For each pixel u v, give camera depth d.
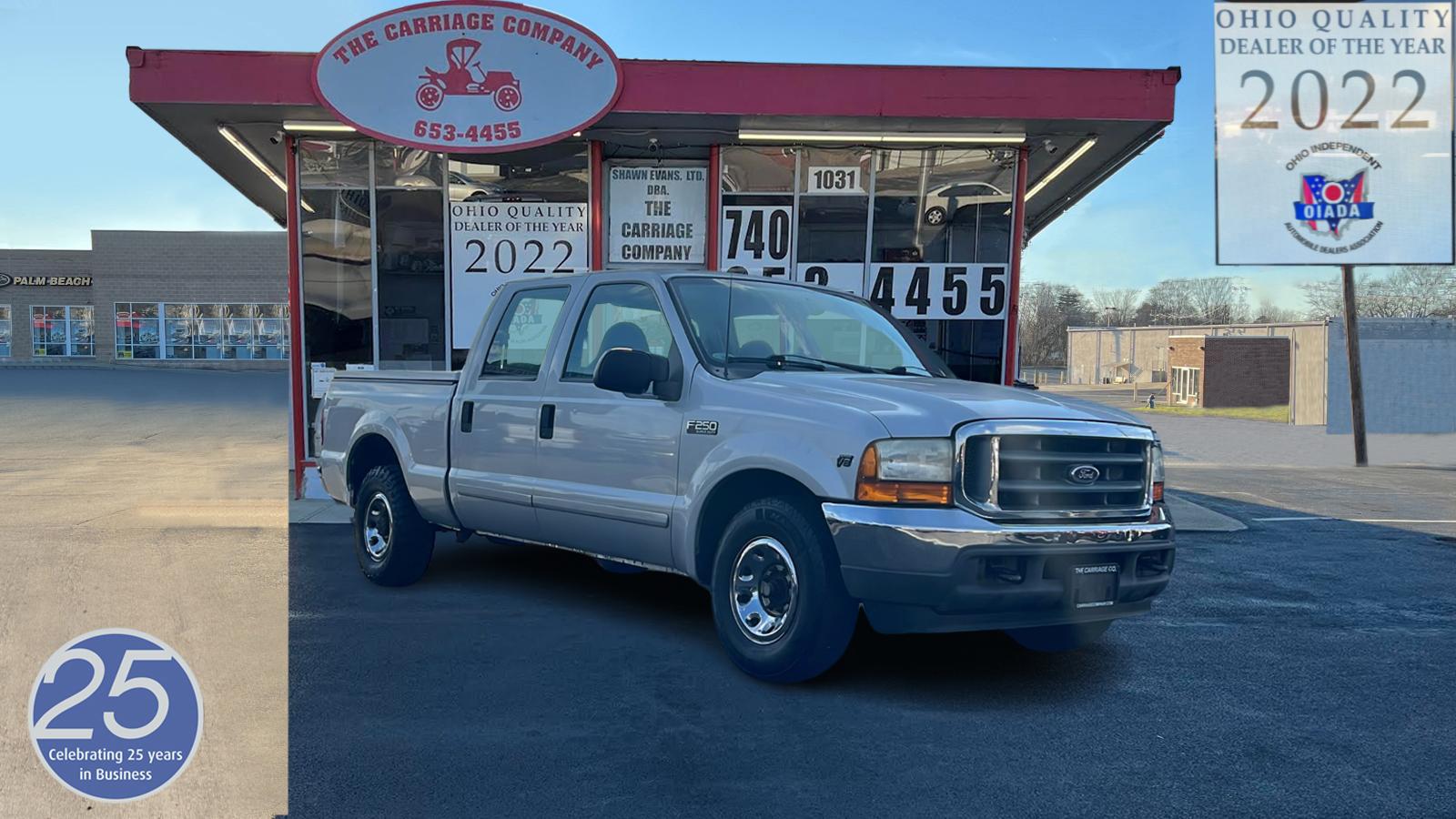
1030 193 13.73
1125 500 4.42
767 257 11.31
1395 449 22.39
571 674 4.52
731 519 4.78
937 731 3.90
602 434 5.21
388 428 6.43
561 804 3.15
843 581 4.18
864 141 10.92
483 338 6.16
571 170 11.12
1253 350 39.72
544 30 10.01
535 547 7.95
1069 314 69.12
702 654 4.90
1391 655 5.17
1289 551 8.48
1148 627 5.75
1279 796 3.33
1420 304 44.16
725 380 4.82
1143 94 10.12
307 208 10.83
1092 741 3.83
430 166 10.94
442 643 5.00
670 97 10.06
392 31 9.90
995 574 4.04
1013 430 4.13
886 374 5.45
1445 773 3.56
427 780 3.31
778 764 3.51
